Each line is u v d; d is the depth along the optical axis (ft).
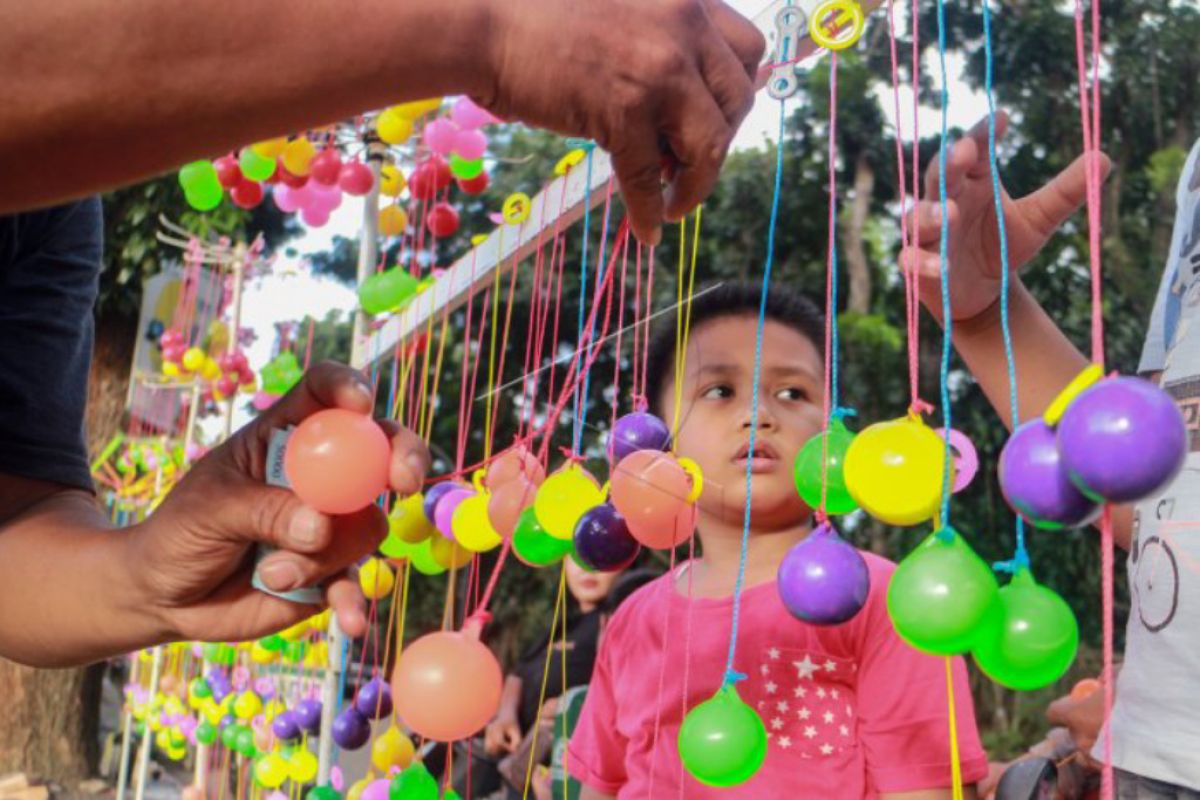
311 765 7.19
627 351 8.86
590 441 4.60
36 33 1.72
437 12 1.90
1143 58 21.57
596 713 5.02
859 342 19.92
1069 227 19.43
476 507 3.81
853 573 2.43
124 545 2.93
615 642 5.02
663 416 5.27
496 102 2.08
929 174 3.37
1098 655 18.02
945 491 2.20
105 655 3.08
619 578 8.70
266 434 2.72
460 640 2.82
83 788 17.98
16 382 3.45
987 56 2.36
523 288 17.72
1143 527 3.81
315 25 1.83
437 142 6.88
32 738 18.04
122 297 20.86
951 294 3.72
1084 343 18.49
